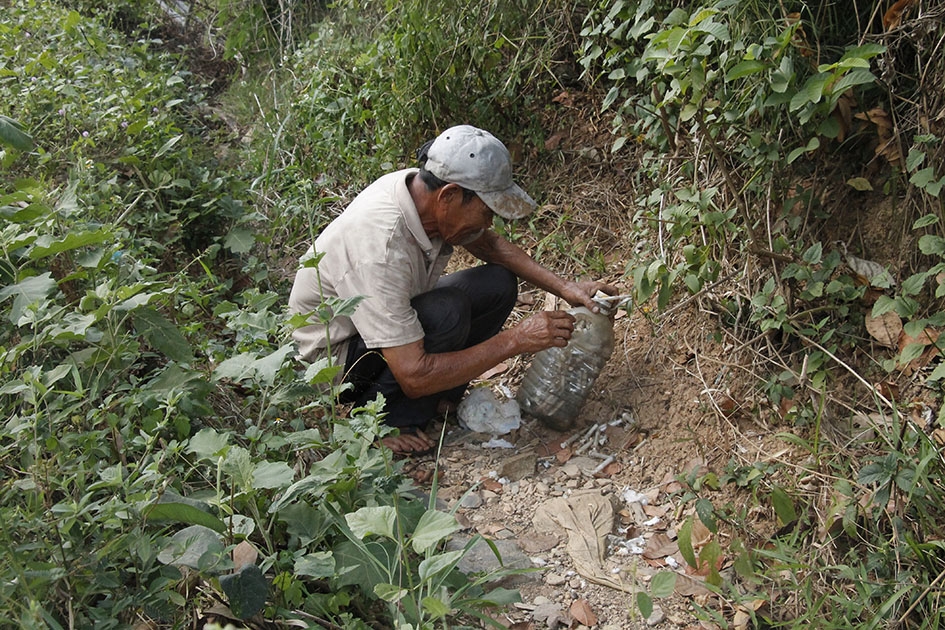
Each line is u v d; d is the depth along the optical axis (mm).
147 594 2107
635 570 2551
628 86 4191
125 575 2191
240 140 6008
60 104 4469
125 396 2701
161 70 5832
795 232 3238
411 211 3037
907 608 2447
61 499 2459
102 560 2111
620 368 3582
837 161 3256
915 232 3059
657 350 3553
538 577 2789
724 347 3344
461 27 4438
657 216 3666
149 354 3113
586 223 4246
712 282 3283
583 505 3047
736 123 3170
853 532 2578
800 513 2809
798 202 3197
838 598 2449
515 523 3033
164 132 4527
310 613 2301
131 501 2133
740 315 3281
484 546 2889
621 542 2932
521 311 4039
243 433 3008
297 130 5316
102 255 2893
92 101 4539
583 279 4027
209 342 3242
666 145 3645
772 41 2729
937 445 2654
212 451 2305
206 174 4402
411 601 2158
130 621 2164
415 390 3104
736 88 3117
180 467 2445
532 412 3422
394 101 4621
